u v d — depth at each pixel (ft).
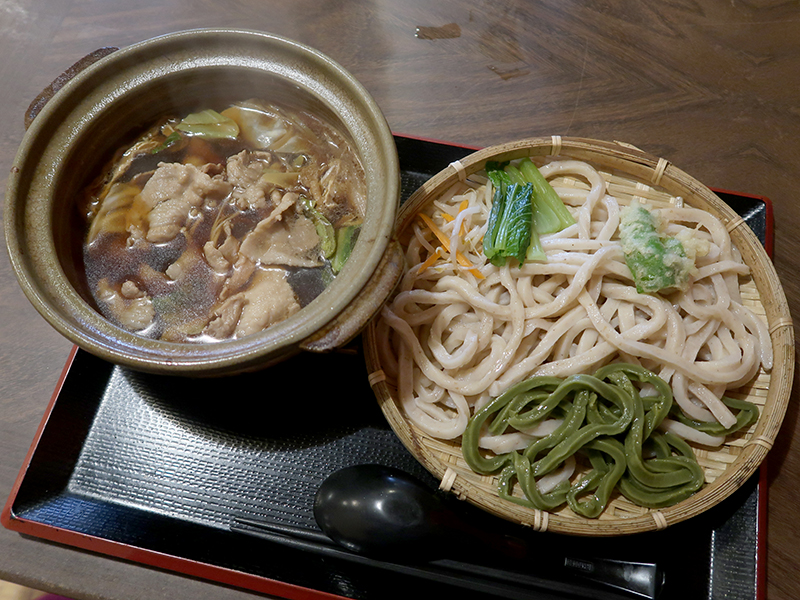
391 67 1.71
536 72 1.70
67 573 1.26
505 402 1.25
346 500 1.18
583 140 1.38
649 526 1.12
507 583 1.17
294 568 1.24
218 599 1.24
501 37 1.74
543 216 1.38
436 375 1.28
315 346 1.05
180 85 1.28
